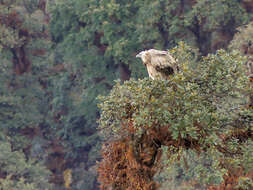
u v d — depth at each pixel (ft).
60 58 551.59
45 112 529.86
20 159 412.16
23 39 519.19
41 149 496.23
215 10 400.26
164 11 438.81
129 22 466.29
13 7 506.48
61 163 507.30
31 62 536.83
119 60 471.21
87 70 495.82
